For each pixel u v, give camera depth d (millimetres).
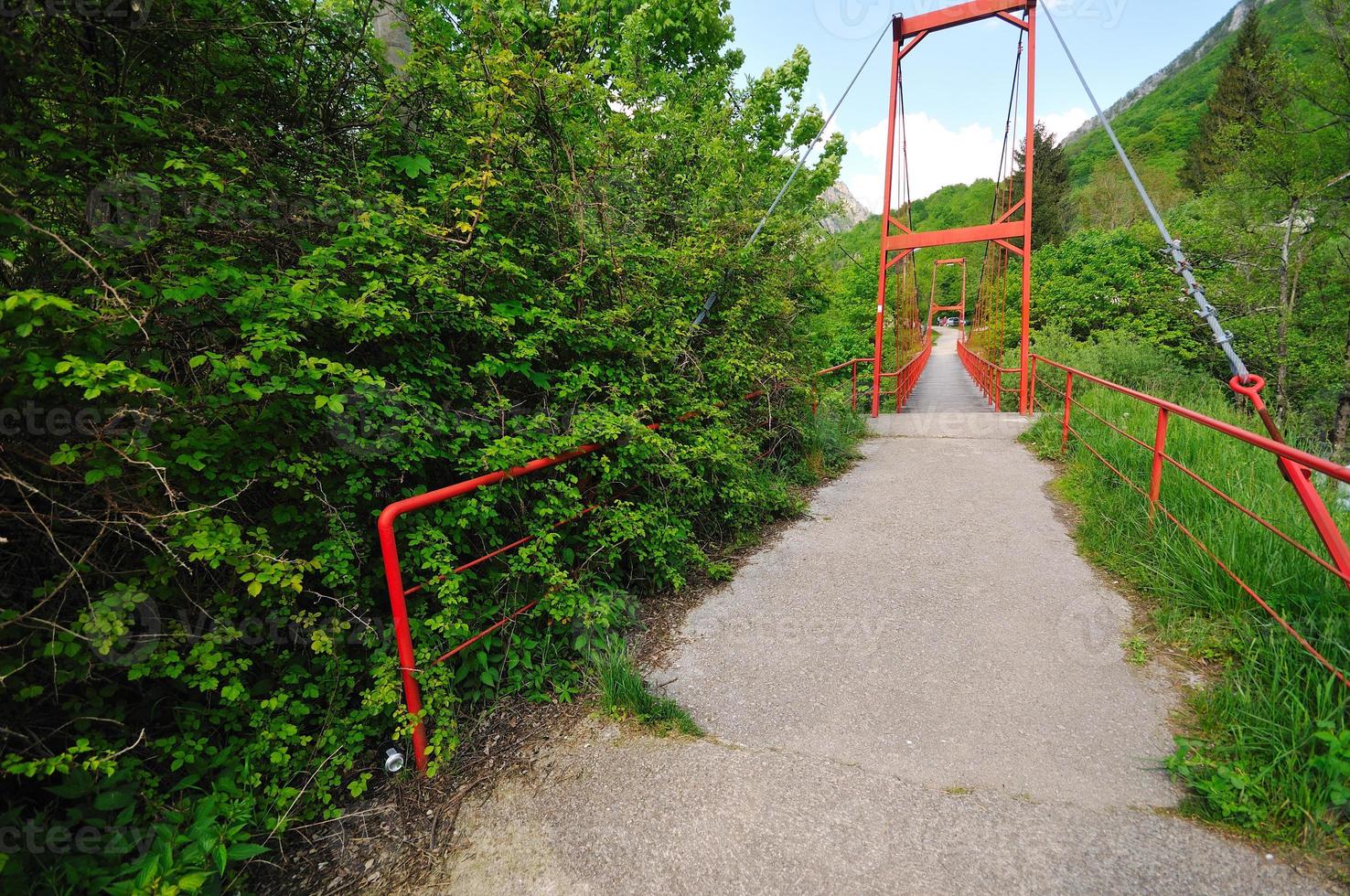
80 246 2006
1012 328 22625
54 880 1621
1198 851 1778
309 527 2348
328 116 3125
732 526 4551
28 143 1864
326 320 2451
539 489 2957
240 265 2479
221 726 2156
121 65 2262
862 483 5863
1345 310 13914
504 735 2535
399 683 2219
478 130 3326
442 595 2375
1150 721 2354
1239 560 2969
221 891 1844
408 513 2529
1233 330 14961
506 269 2924
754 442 4973
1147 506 3996
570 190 3473
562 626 3039
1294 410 14016
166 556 1928
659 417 4008
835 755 2305
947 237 10609
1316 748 1930
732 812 2061
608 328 3566
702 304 4969
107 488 1812
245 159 2586
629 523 3285
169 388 1861
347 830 2115
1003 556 3965
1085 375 5781
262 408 2176
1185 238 16859
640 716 2566
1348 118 12344
